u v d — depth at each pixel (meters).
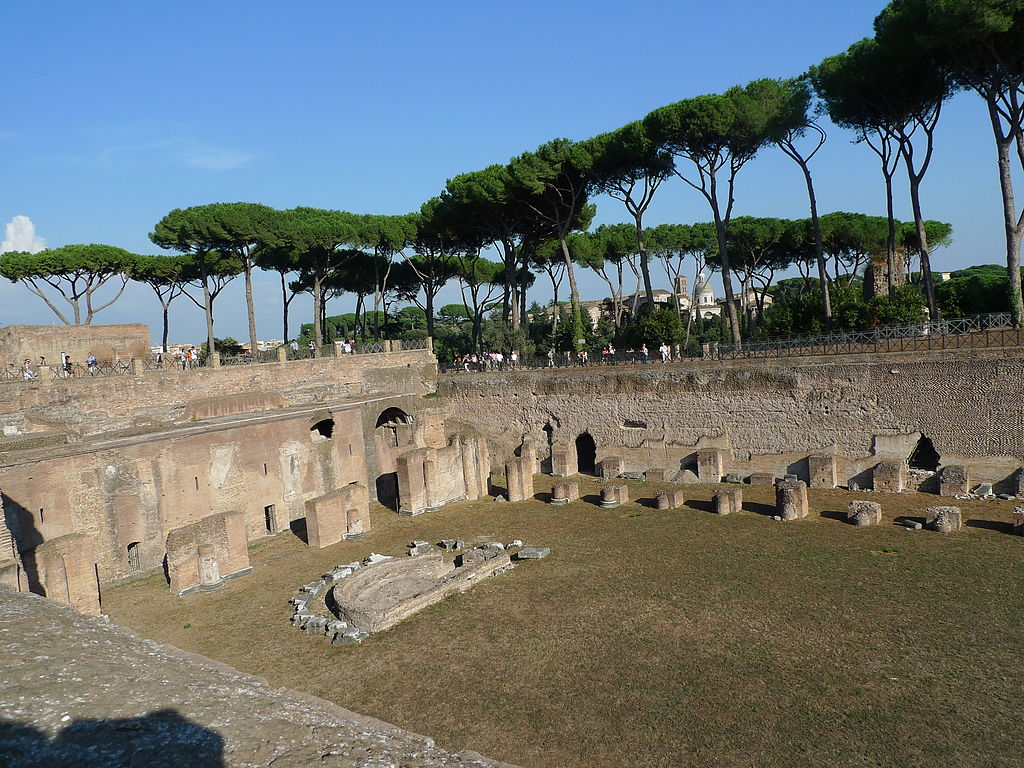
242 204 50.81
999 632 18.23
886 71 37.47
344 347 47.84
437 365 52.31
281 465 34.81
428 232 59.41
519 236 59.81
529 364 50.03
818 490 34.50
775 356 37.34
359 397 42.38
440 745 15.09
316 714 10.43
